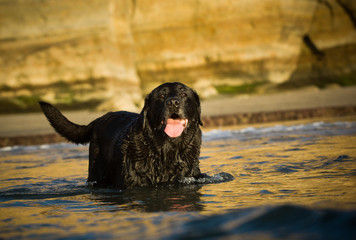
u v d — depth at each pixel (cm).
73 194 427
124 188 462
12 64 2977
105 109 2481
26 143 1152
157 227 229
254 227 181
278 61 3441
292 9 3416
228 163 583
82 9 3062
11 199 403
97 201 376
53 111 593
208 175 495
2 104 2795
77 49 3014
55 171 618
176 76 3409
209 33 3375
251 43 3394
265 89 3109
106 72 2997
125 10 3338
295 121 1308
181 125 456
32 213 323
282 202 308
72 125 600
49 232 243
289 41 3481
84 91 2973
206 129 1264
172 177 475
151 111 473
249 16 3353
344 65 3509
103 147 548
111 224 256
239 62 3381
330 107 1421
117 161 496
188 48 3384
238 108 1859
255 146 763
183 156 482
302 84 3272
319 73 3488
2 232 251
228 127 1280
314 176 430
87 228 248
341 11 3494
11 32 3025
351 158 528
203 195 371
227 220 208
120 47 3253
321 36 3525
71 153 882
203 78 3394
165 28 3375
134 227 238
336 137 795
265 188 383
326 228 162
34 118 2175
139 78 3438
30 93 2983
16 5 3047
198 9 3331
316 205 221
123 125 539
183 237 189
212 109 1917
